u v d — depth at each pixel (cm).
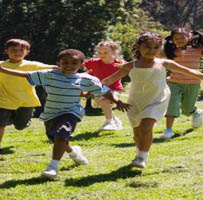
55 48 3794
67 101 644
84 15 3781
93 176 648
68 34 3812
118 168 693
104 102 1069
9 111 832
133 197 557
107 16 3853
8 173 686
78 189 591
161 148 834
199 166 693
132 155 786
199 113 1052
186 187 593
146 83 680
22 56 830
